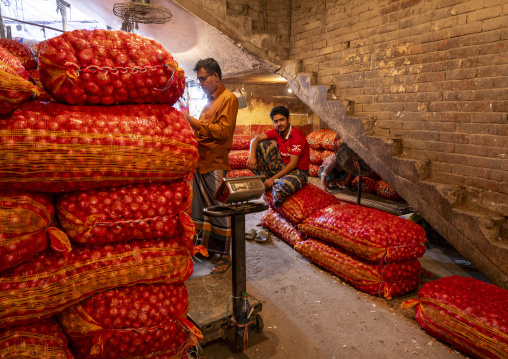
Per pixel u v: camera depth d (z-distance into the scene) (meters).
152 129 1.45
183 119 1.58
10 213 1.24
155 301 1.56
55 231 1.36
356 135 4.29
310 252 3.30
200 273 3.00
